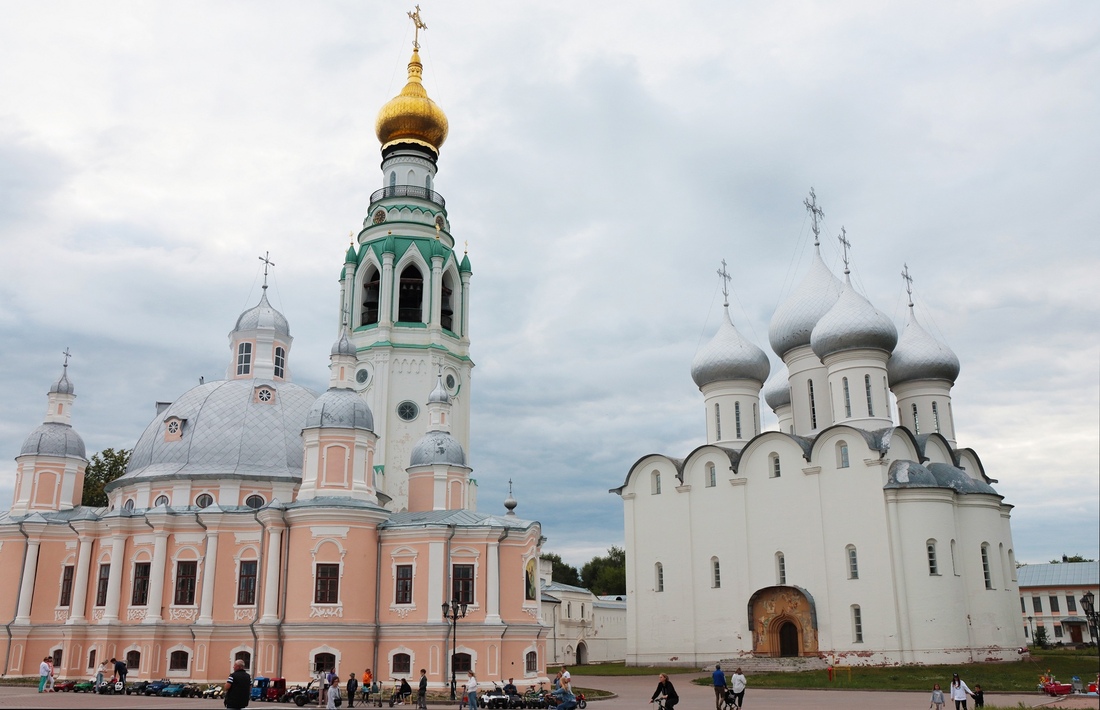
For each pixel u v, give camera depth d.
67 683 52.03
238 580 55.12
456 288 79.69
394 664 52.41
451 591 53.62
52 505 64.44
